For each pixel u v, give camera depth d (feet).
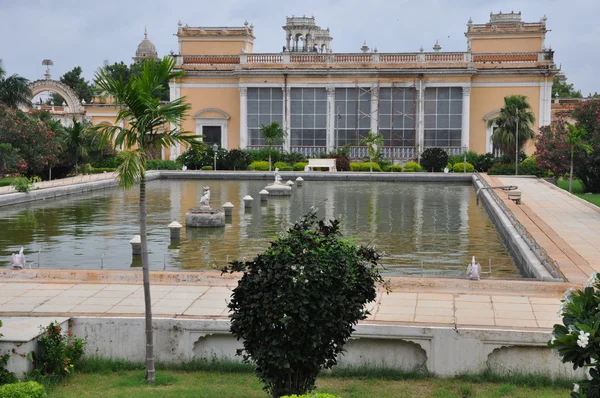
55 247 60.64
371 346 29.96
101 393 26.81
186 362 30.63
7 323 30.27
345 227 72.33
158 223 75.77
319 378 29.19
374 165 153.79
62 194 107.14
